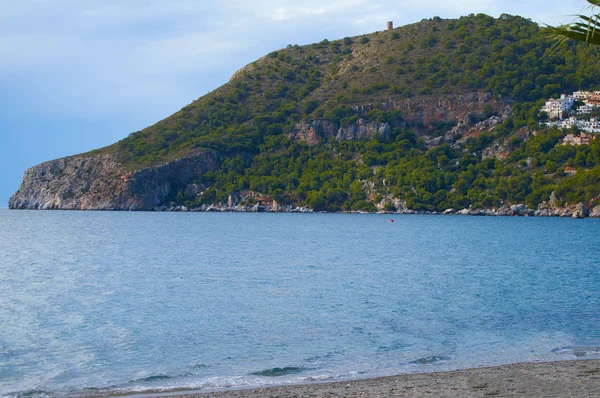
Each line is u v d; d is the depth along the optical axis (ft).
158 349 96.12
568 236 416.26
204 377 78.89
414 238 399.85
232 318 122.62
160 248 320.91
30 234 437.99
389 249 314.96
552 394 60.13
